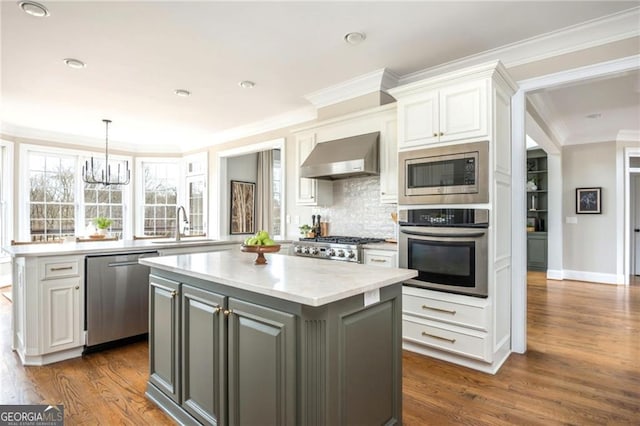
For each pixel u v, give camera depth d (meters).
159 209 7.16
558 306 4.52
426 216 2.90
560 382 2.50
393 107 3.41
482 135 2.62
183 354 2.02
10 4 2.35
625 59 2.56
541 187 7.32
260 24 2.63
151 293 2.33
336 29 2.71
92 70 3.44
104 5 2.38
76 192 6.30
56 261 2.90
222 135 6.11
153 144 7.02
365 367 1.65
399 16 2.54
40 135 5.84
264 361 1.57
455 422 2.04
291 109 4.75
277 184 7.27
